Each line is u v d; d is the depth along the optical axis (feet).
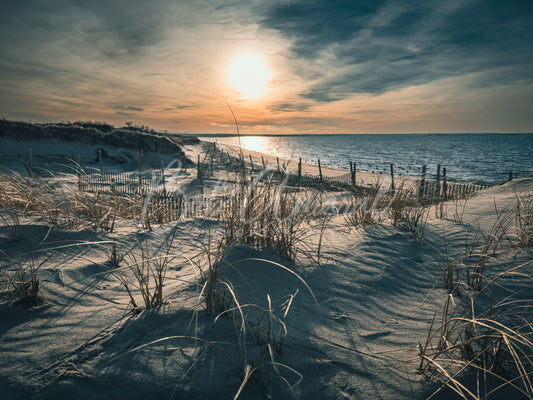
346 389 4.60
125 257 10.00
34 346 5.07
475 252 10.76
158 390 4.33
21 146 78.43
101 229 12.67
